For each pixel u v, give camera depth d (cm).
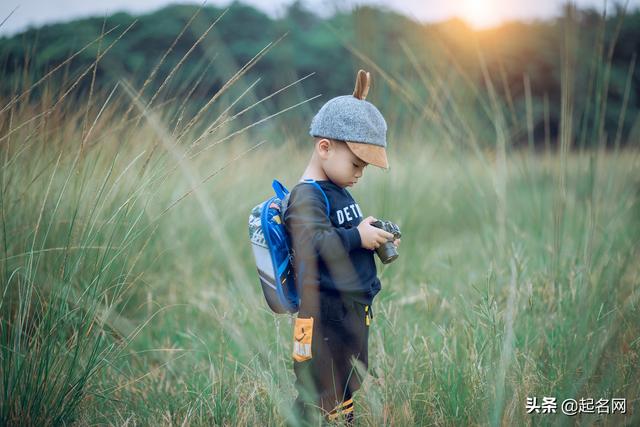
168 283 419
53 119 342
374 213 509
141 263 386
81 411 253
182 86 409
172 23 1062
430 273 450
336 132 225
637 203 409
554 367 272
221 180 523
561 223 375
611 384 249
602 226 407
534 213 444
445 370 270
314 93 1340
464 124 462
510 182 501
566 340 289
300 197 223
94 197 291
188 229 463
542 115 1289
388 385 259
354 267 229
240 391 268
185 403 269
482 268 423
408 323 328
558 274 347
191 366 316
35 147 334
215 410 252
